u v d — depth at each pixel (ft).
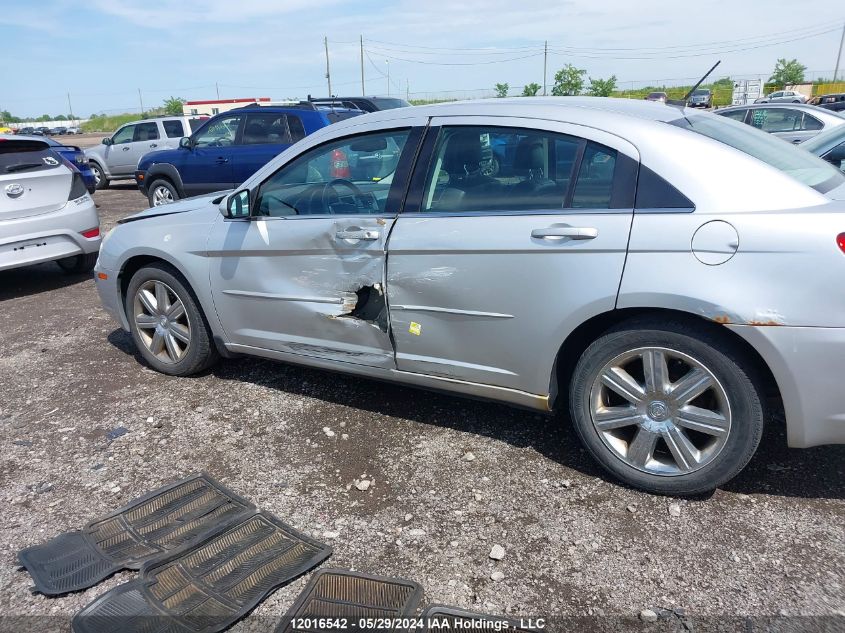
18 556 8.86
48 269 26.43
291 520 9.43
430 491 9.99
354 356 11.80
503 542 8.82
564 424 11.80
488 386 10.61
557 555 8.53
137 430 12.19
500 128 10.11
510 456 10.84
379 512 9.55
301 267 11.82
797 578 7.91
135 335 14.82
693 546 8.55
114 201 46.01
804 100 103.76
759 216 8.32
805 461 10.27
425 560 8.53
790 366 8.27
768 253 8.20
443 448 11.17
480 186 10.16
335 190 11.57
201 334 13.76
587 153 9.42
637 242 8.83
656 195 8.88
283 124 31.96
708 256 8.48
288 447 11.41
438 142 10.61
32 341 17.42
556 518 9.25
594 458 10.01
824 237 7.98
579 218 9.23
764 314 8.21
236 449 11.41
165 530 9.26
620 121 9.42
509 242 9.63
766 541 8.56
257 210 12.44
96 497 10.19
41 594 8.14
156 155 35.55
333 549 8.79
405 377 11.39
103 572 8.41
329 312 11.70
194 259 13.14
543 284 9.51
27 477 10.82
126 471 10.87
